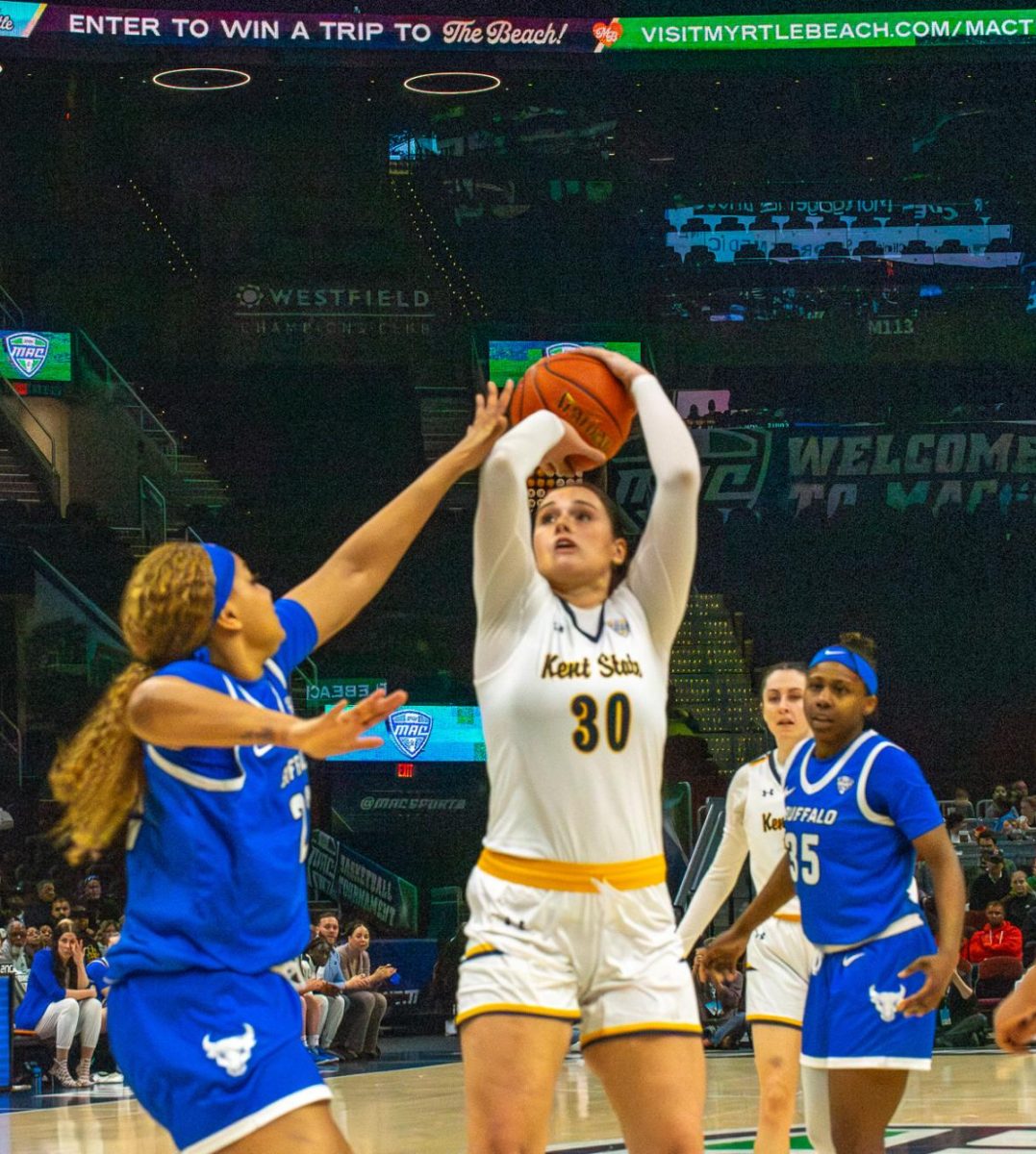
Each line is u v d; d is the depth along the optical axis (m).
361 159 42.06
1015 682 40.06
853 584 40.47
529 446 5.03
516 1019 4.72
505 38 35.84
